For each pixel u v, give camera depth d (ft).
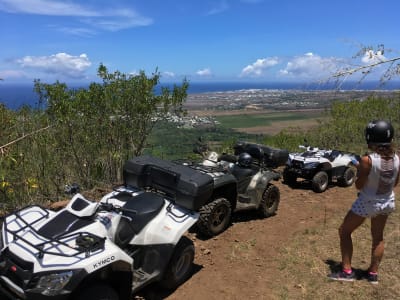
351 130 45.14
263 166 23.00
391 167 13.69
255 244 18.85
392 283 14.80
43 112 22.93
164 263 14.01
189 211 15.71
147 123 27.14
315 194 27.50
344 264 15.21
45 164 22.34
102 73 25.29
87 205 12.85
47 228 12.10
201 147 21.98
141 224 14.08
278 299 14.17
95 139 24.99
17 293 10.62
